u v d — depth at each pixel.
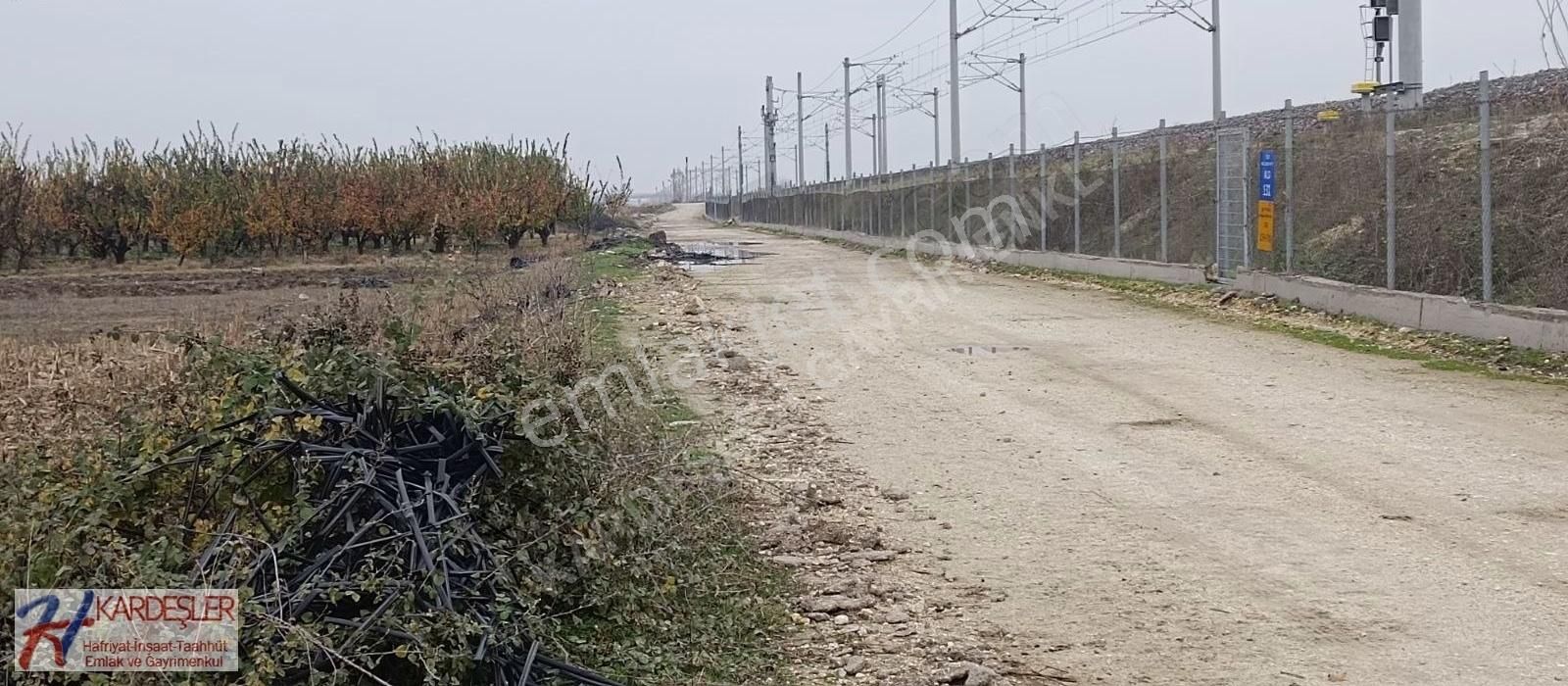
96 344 13.80
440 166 37.75
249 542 4.83
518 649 4.79
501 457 5.52
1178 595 6.15
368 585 4.50
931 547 7.01
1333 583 6.24
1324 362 12.72
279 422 5.39
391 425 5.44
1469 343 12.88
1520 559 6.50
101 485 5.13
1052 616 5.91
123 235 33.28
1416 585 6.18
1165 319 16.58
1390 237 14.66
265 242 35.28
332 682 4.29
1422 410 10.25
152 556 4.64
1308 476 8.26
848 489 8.24
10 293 23.53
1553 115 14.92
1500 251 13.79
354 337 7.25
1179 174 21.80
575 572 5.46
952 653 5.50
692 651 5.43
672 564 5.93
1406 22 20.08
